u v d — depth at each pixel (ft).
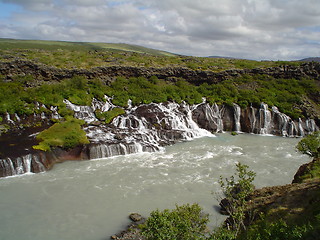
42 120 178.19
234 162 151.94
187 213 66.23
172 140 187.21
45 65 224.12
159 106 217.56
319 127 221.66
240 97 236.84
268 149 178.29
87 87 221.46
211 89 255.91
